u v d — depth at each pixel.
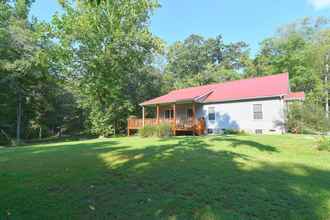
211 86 24.45
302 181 5.54
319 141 10.94
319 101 26.14
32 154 9.73
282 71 34.50
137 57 15.33
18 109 24.38
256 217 3.80
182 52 45.75
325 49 26.95
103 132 24.50
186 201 4.38
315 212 3.96
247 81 22.52
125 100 26.39
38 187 5.31
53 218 3.89
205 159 7.68
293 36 34.16
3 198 4.70
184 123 20.94
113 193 4.86
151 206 4.21
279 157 8.65
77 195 4.80
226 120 20.33
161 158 7.88
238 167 6.72
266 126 18.11
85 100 24.81
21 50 20.48
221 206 4.17
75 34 11.75
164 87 33.03
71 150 10.48
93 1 5.54
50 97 27.02
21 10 20.38
